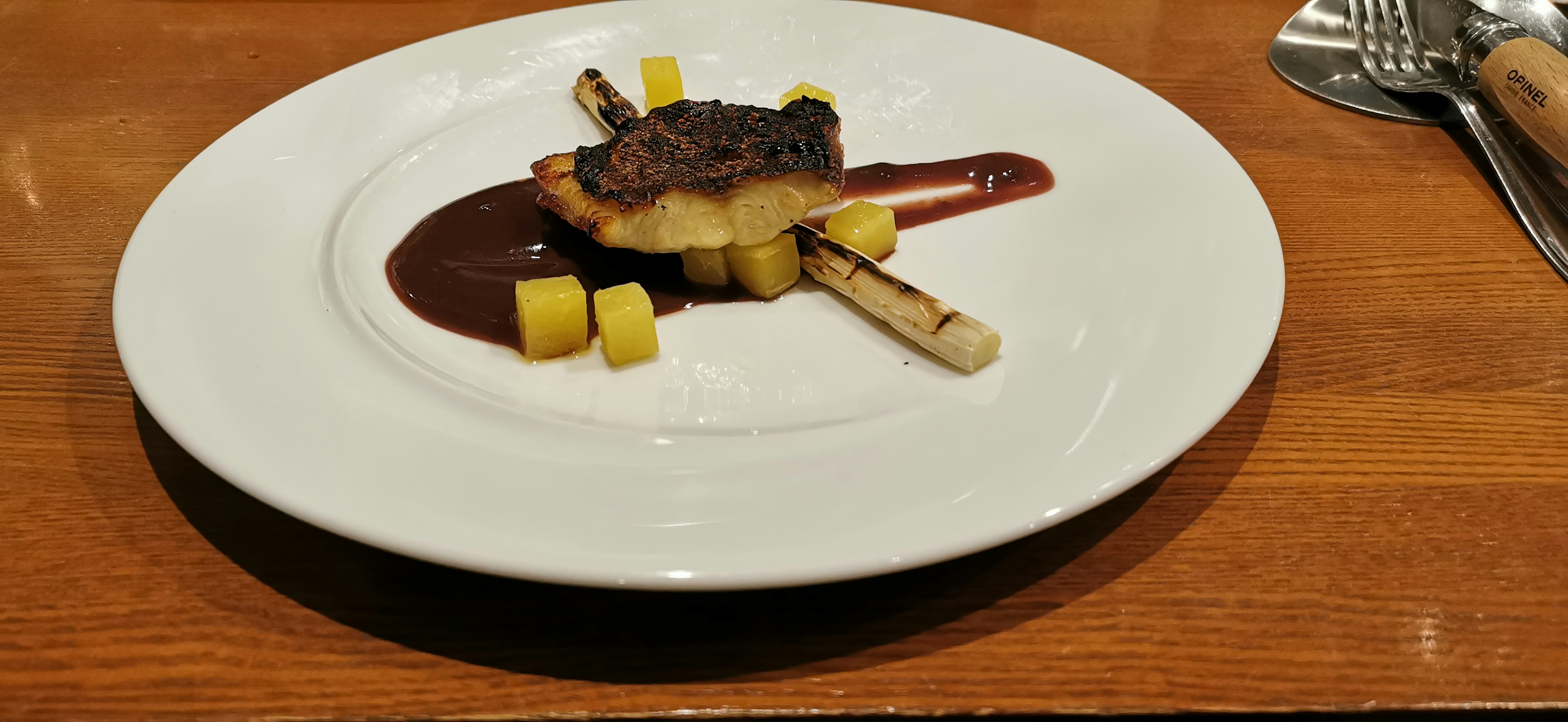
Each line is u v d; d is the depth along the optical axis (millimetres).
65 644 194
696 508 199
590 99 333
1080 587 204
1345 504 218
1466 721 188
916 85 345
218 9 416
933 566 209
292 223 283
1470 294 271
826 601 203
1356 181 314
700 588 182
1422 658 192
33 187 313
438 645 196
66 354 254
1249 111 350
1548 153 295
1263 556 209
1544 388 243
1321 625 198
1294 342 256
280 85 365
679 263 293
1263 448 230
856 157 326
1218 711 186
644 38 361
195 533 213
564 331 256
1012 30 402
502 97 339
